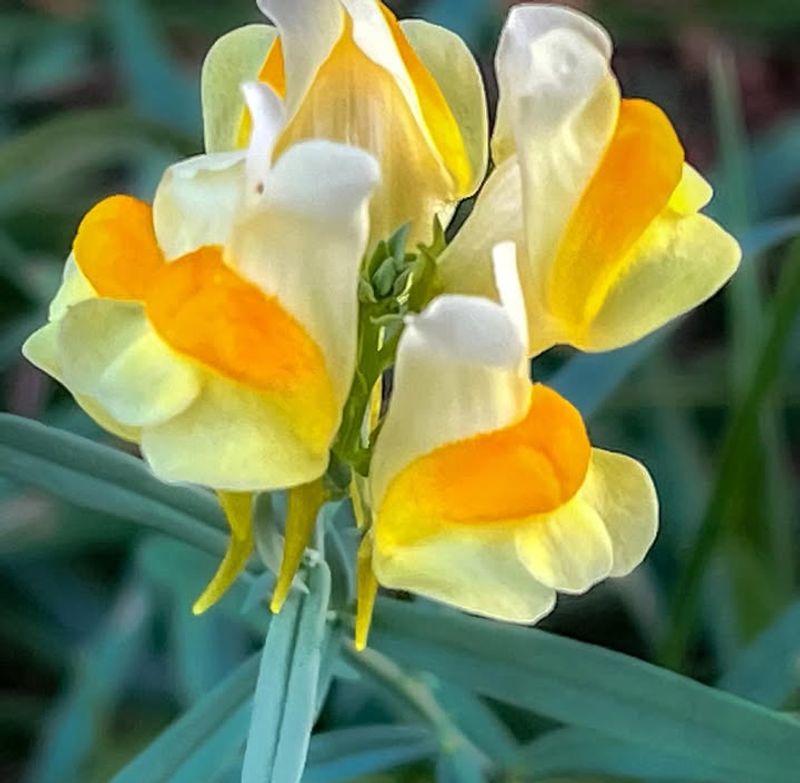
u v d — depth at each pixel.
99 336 0.13
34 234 0.28
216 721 0.15
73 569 0.26
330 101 0.14
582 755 0.17
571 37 0.14
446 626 0.15
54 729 0.22
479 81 0.15
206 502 0.16
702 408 0.27
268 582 0.16
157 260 0.14
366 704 0.23
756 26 0.33
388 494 0.13
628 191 0.14
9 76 0.31
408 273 0.14
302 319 0.13
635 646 0.25
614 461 0.14
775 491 0.23
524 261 0.14
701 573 0.20
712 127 0.33
